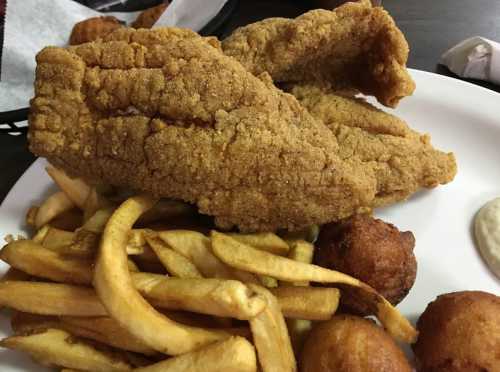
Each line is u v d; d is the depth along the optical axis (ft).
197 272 0.62
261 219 0.65
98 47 0.65
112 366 0.59
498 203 0.76
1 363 0.63
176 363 0.55
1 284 0.62
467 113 0.87
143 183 0.65
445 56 1.05
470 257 0.74
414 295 0.70
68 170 0.69
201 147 0.61
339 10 0.72
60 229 0.73
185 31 0.67
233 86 0.62
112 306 0.55
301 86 0.78
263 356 0.55
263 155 0.61
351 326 0.57
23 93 1.15
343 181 0.63
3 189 0.88
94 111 0.65
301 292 0.59
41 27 1.22
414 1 1.22
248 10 1.22
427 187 0.78
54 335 0.60
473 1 1.21
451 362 0.57
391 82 0.73
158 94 0.62
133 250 0.63
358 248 0.62
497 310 0.58
